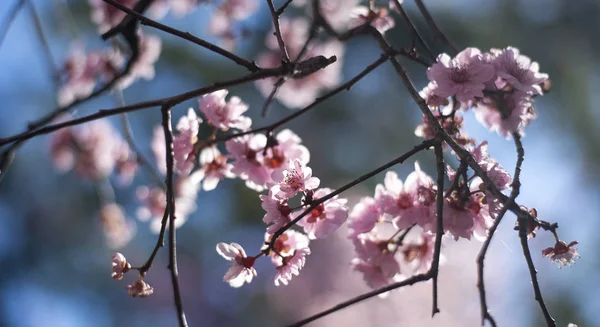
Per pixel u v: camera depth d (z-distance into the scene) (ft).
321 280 8.84
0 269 9.47
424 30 8.98
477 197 4.13
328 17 5.44
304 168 4.05
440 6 9.27
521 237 3.85
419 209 4.16
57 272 9.48
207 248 9.58
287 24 5.41
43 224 9.34
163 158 5.09
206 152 4.41
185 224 9.52
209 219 9.48
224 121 4.35
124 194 8.41
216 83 4.05
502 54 4.23
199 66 9.31
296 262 4.12
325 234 4.12
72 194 9.23
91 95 4.71
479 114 4.26
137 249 9.61
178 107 9.16
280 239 4.15
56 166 6.08
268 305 8.99
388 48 4.28
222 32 5.55
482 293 3.83
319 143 9.29
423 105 4.03
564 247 3.98
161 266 9.76
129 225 6.06
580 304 8.61
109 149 6.08
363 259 4.32
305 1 5.44
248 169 4.37
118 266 4.04
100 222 5.93
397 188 4.22
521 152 4.15
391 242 4.33
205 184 4.41
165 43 9.20
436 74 4.16
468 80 4.15
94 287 9.62
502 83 4.25
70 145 6.03
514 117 4.21
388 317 8.38
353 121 9.43
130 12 4.02
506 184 4.07
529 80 4.21
